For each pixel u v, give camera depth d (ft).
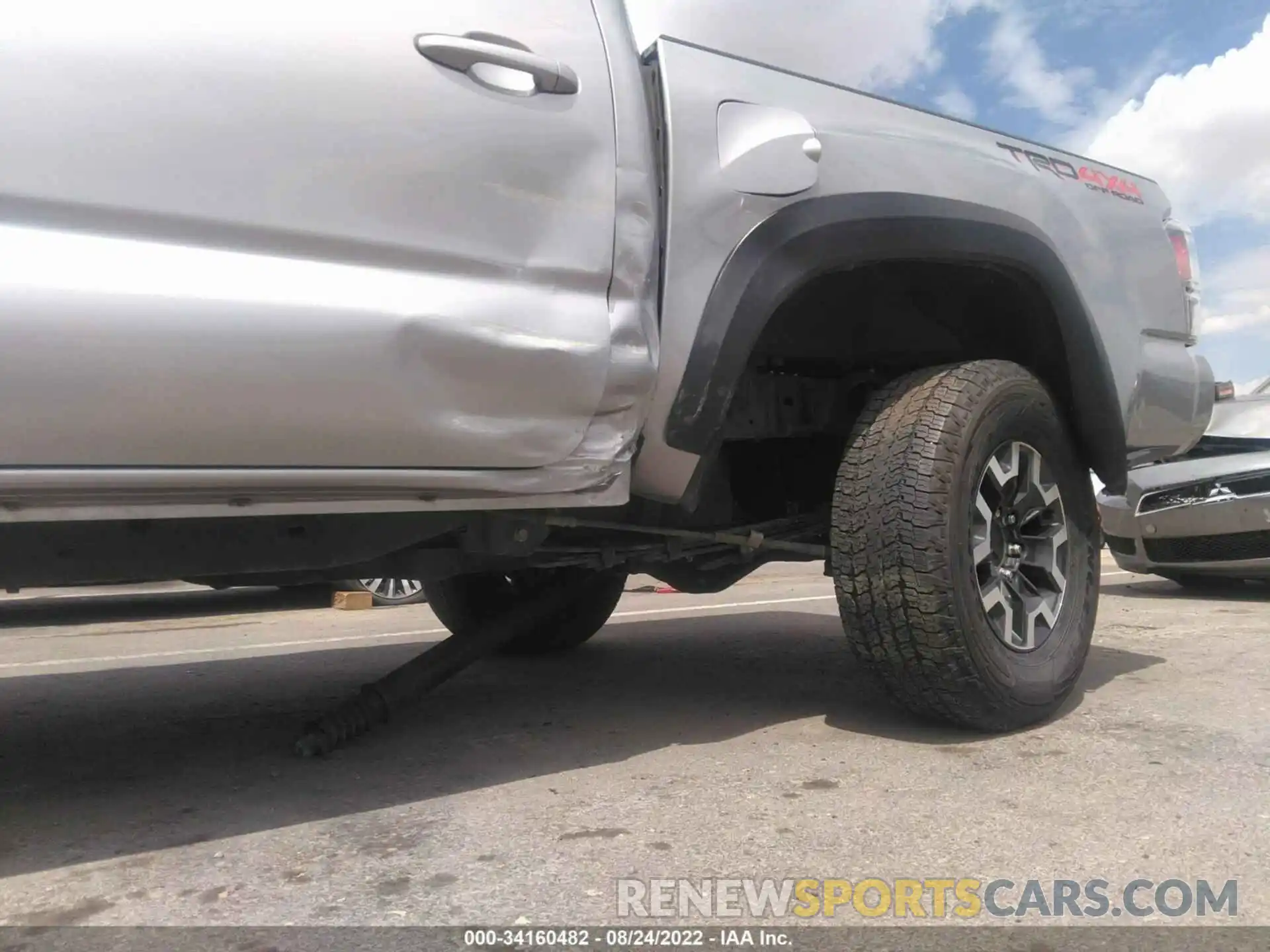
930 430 7.64
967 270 8.46
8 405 4.73
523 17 6.53
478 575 11.93
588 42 6.85
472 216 6.12
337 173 5.64
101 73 5.00
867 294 8.86
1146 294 10.12
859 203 7.73
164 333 5.08
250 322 5.32
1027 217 8.79
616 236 6.75
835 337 9.37
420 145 5.93
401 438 5.90
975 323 9.29
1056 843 5.72
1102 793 6.56
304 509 5.82
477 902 5.03
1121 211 10.09
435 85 6.03
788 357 9.23
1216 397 11.11
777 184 7.44
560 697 10.01
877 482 7.69
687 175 7.12
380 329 5.72
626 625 15.96
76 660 14.70
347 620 20.56
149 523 5.88
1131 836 5.81
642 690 10.28
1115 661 11.34
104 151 4.97
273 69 5.48
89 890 5.28
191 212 5.21
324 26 5.69
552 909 4.94
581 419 6.65
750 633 14.52
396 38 5.93
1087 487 9.25
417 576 7.75
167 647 16.37
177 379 5.14
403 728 8.80
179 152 5.18
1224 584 21.07
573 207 6.56
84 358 4.89
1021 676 7.97
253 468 5.51
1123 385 9.69
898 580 7.50
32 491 4.93
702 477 7.66
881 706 9.27
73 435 4.93
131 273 5.03
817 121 7.86
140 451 5.14
